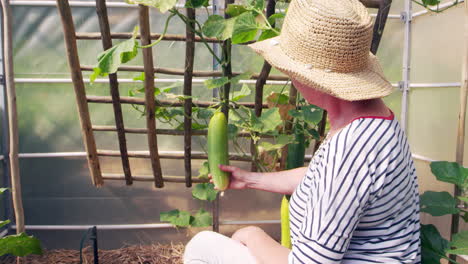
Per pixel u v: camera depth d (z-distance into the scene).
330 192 1.11
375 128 1.14
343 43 1.14
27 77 3.18
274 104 2.49
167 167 3.42
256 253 1.55
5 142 3.26
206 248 1.65
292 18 1.23
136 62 3.19
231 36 1.90
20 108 3.23
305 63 1.20
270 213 3.60
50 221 3.46
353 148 1.11
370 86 1.18
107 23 2.18
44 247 3.50
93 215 3.49
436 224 3.15
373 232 1.20
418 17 3.20
